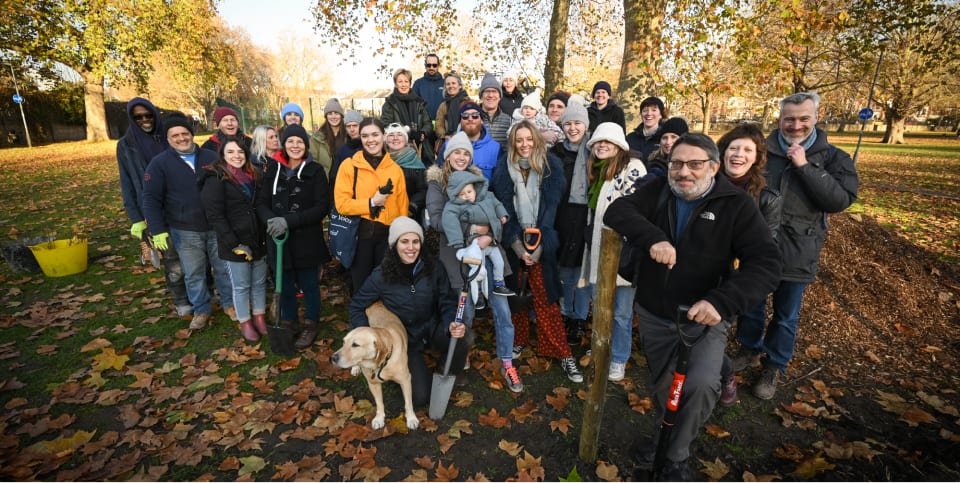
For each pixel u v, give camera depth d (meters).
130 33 19.31
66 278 5.14
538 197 3.27
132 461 2.42
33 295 4.66
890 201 9.88
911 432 2.69
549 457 2.53
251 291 3.74
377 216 3.43
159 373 3.28
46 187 11.20
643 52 7.21
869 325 3.80
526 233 3.13
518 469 2.41
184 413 2.83
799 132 2.72
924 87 24.44
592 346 2.29
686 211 2.14
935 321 3.88
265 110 28.94
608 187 3.03
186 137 3.68
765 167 2.88
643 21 7.11
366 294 3.09
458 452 2.57
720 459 2.51
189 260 3.81
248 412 2.85
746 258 1.96
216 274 4.02
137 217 4.23
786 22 6.45
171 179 3.67
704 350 2.10
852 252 4.59
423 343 3.22
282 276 3.56
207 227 3.83
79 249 5.29
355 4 11.21
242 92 53.72
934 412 2.86
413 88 6.39
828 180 2.57
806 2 7.99
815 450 2.56
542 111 4.45
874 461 2.46
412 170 3.84
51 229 7.27
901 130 28.78
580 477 2.37
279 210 3.47
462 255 2.96
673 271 2.15
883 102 25.03
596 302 2.22
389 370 2.65
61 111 26.50
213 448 2.57
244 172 3.62
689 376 2.08
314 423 2.76
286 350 3.48
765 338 3.05
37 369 3.33
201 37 22.44
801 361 3.43
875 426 2.74
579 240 3.40
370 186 3.40
